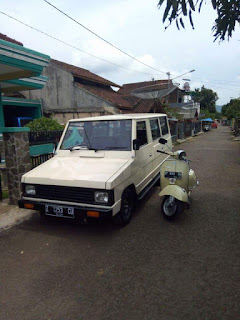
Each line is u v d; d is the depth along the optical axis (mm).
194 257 3111
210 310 2234
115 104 15633
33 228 4066
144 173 4793
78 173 3713
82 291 2535
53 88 17500
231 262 2992
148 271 2840
